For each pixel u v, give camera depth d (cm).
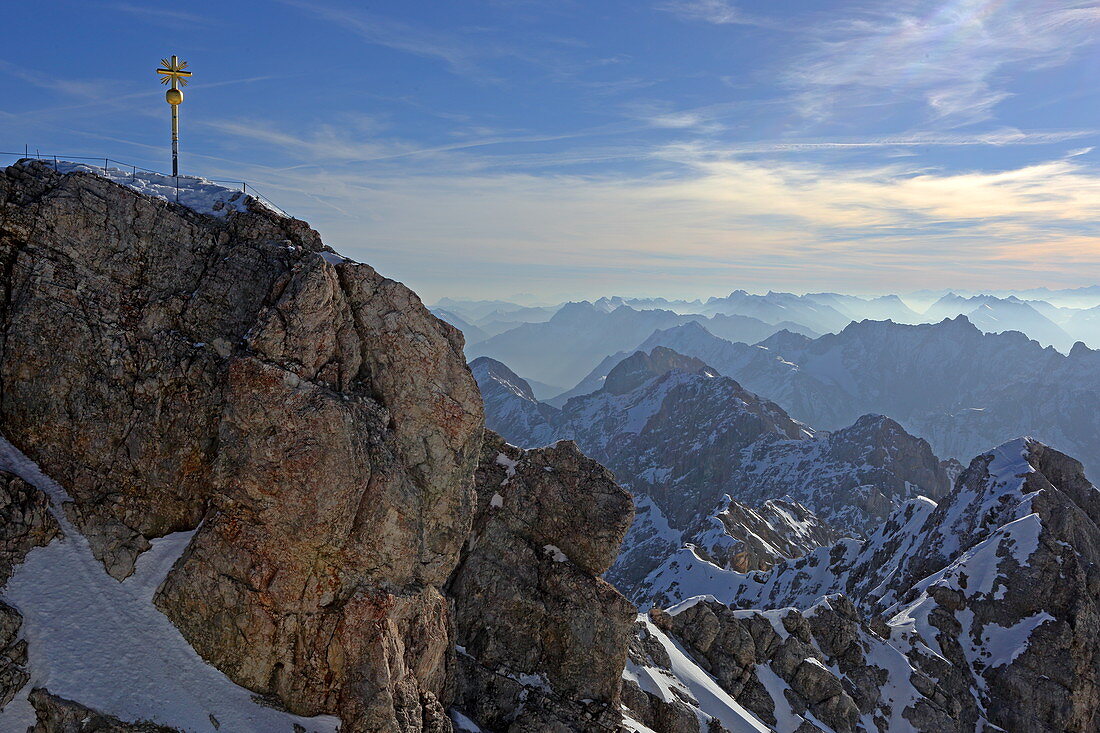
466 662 6512
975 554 14362
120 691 3991
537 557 7031
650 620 10394
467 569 6869
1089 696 12250
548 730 6319
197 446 4547
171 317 4672
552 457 7419
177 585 4353
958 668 12575
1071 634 12581
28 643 3931
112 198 4669
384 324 5053
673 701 8212
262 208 5075
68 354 4469
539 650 6762
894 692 11175
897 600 15850
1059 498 15512
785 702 10231
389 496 4741
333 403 4538
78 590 4203
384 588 4688
